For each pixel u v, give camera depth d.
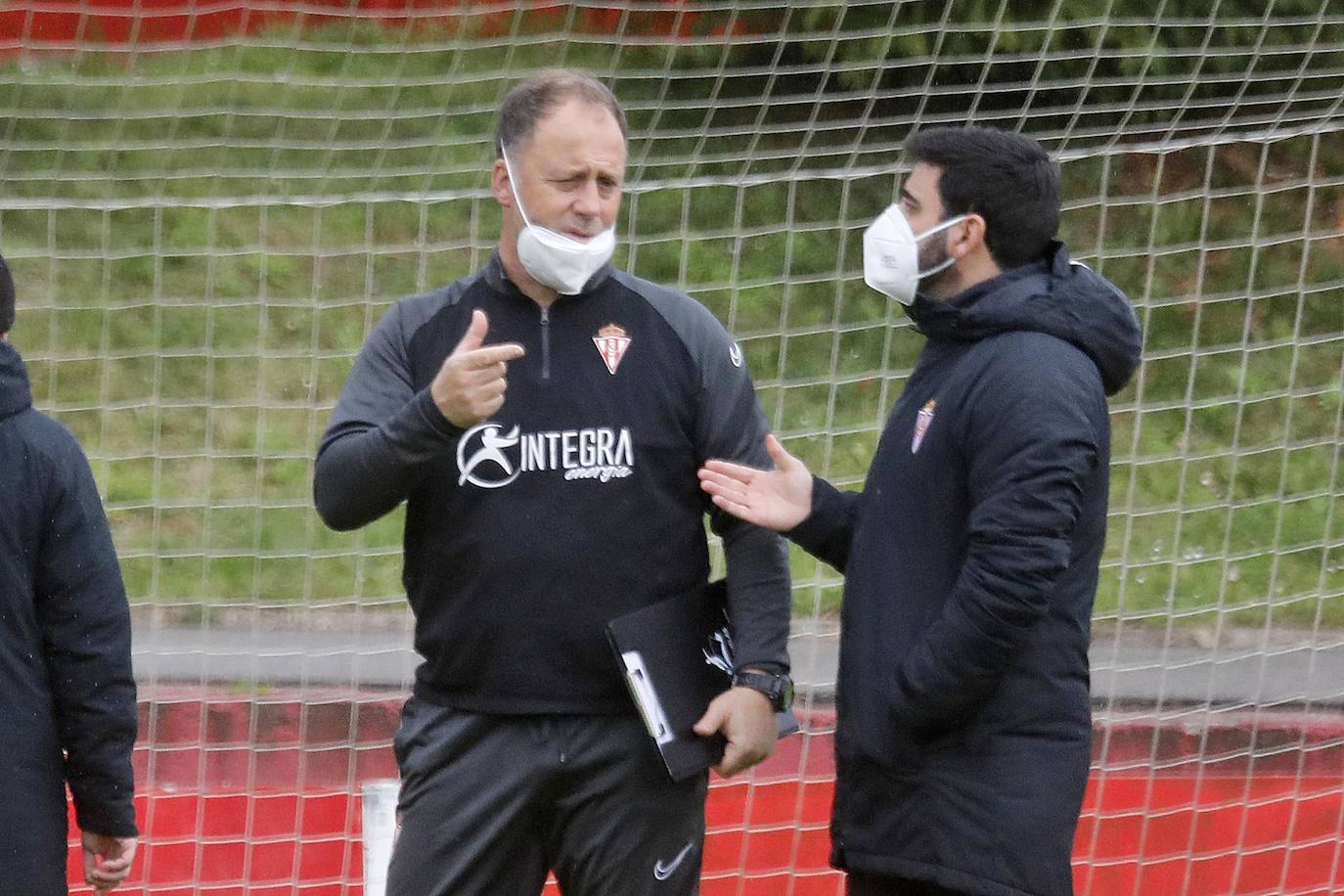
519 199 10.75
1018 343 10.25
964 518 10.37
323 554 24.55
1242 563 23.89
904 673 10.14
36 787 10.71
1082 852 18.55
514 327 11.02
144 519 25.14
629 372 11.03
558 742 10.98
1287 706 21.48
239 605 23.77
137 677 22.08
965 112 27.62
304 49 32.12
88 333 27.17
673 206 26.11
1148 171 26.27
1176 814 19.25
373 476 10.40
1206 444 24.77
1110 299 10.57
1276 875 18.45
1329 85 26.92
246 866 18.27
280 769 20.42
